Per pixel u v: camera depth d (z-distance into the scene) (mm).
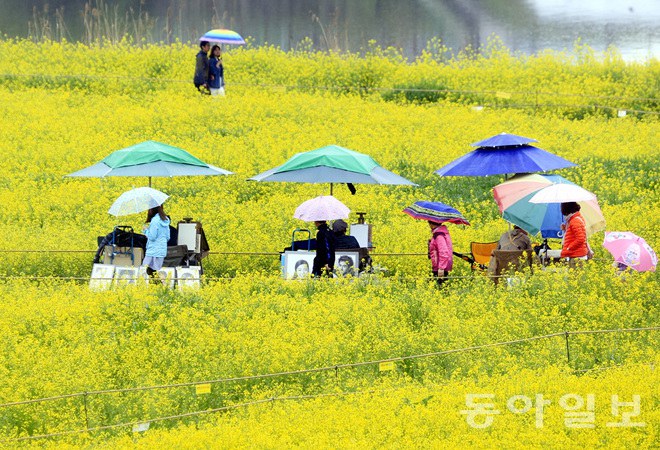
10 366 43094
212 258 61750
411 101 109250
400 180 60812
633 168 82500
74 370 43062
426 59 125625
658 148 88000
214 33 102375
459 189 77000
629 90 109938
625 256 53688
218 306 51469
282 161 80750
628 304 51344
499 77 115375
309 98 105000
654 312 50844
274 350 44938
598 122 98812
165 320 48906
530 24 188625
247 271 59625
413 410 37406
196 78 102250
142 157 60625
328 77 114688
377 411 37406
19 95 103250
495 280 55469
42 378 41875
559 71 117562
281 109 98500
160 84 109812
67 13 187250
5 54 118688
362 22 186750
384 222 69250
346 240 56781
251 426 36562
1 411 39531
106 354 44906
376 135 90125
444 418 36094
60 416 39281
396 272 60344
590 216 58250
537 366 43344
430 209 56656
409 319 50500
